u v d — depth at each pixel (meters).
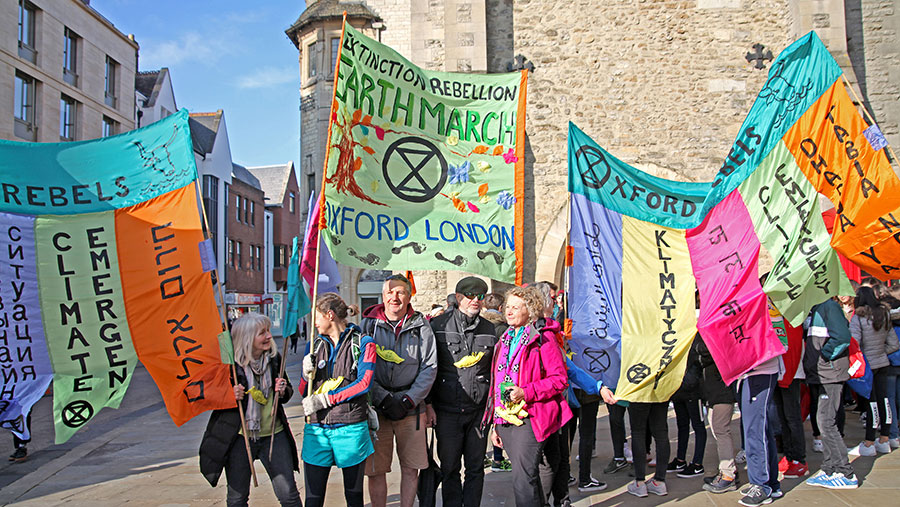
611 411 5.77
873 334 5.92
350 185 4.51
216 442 3.82
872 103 11.20
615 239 4.96
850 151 4.69
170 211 4.28
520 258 4.99
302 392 4.02
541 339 3.98
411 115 4.83
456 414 4.24
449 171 4.90
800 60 4.92
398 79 4.77
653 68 11.30
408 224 4.72
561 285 11.15
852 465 5.71
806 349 5.21
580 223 4.93
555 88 11.33
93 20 21.11
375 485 4.27
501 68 11.41
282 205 42.53
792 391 5.41
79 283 4.16
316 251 4.11
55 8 19.08
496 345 4.18
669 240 5.01
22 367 4.04
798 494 4.90
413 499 4.27
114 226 4.25
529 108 11.34
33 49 18.34
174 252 4.24
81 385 4.09
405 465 4.20
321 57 21.59
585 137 5.02
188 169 4.33
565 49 11.36
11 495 5.45
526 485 3.80
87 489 5.58
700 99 11.25
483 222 4.92
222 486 5.55
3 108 16.88
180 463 6.50
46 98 18.66
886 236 4.52
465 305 4.39
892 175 4.54
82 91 20.52
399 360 4.12
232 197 34.03
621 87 11.30
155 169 4.34
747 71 11.29
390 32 18.69
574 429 5.54
